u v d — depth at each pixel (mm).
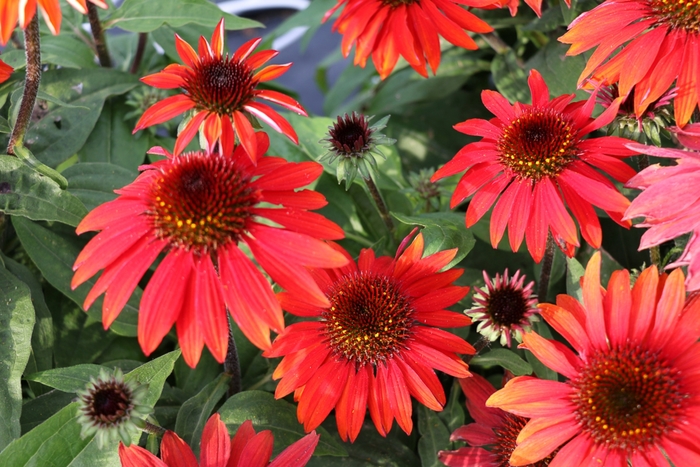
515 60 534
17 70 504
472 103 651
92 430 340
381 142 421
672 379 345
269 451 366
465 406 466
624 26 389
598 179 384
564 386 358
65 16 562
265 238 350
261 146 387
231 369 427
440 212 462
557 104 411
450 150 631
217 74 390
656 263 416
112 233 352
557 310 365
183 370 471
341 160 417
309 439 369
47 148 498
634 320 357
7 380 404
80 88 518
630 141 377
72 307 481
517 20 542
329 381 386
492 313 387
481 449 411
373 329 386
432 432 433
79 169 478
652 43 381
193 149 524
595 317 359
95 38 536
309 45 1036
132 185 373
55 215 421
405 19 433
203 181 353
